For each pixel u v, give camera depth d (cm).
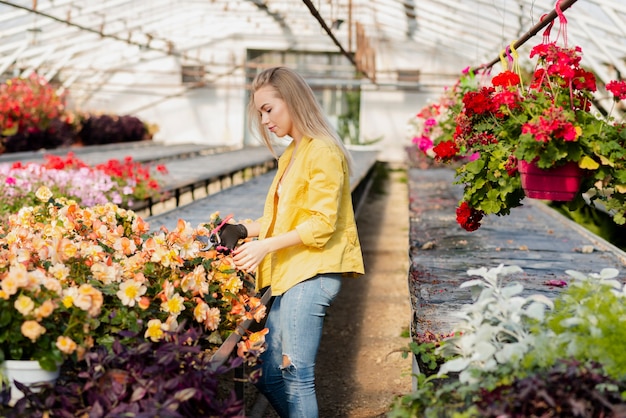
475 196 297
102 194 661
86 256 263
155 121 1989
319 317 262
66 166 728
